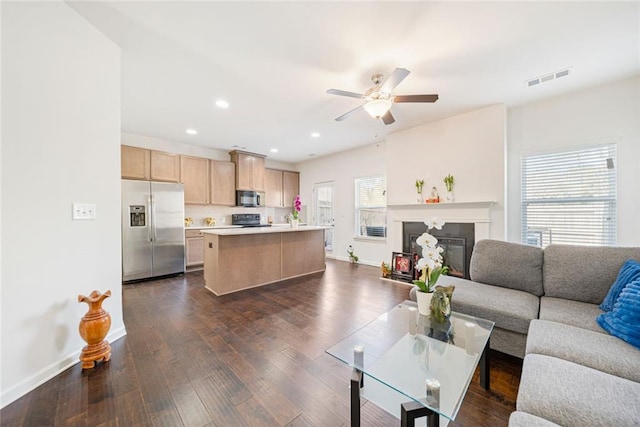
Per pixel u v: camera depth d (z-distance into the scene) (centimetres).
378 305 301
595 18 190
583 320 159
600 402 90
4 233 145
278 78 274
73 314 179
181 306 299
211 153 573
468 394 154
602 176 295
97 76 198
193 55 234
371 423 133
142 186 415
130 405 142
